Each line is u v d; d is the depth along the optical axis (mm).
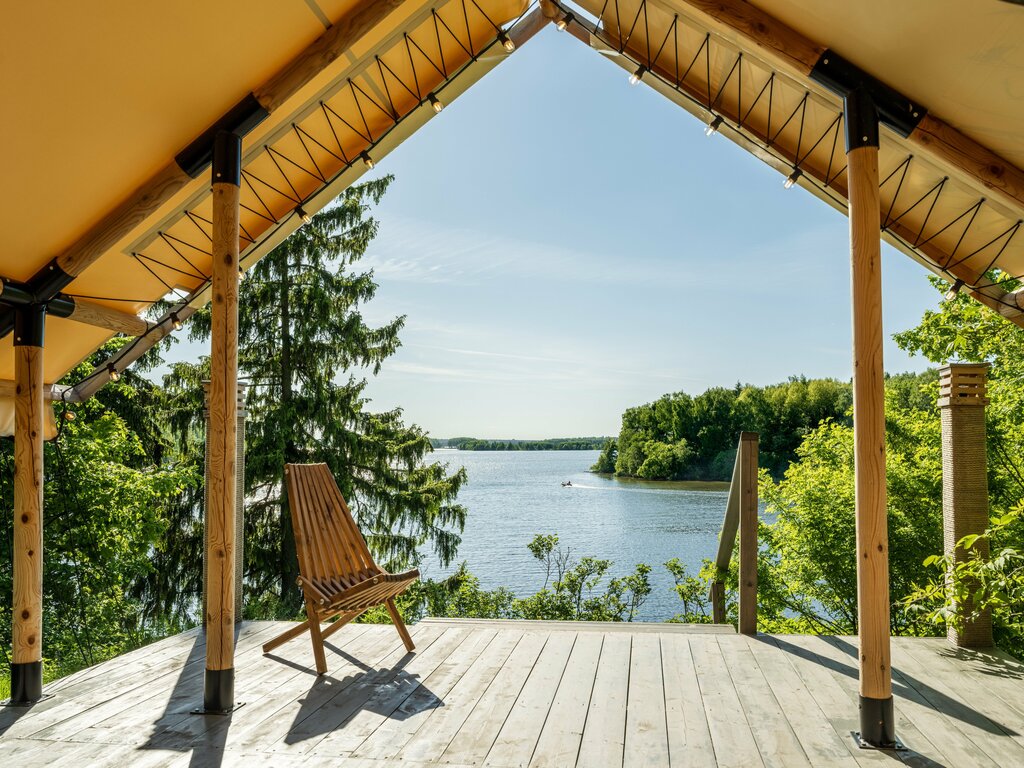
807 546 8742
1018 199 3293
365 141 4875
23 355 3793
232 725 3115
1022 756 2756
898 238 4535
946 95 3109
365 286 12820
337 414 12484
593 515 26297
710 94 4504
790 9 3129
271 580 11820
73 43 3000
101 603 10656
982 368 4207
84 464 10031
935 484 7996
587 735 2959
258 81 3574
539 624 4883
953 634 4273
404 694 3471
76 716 3254
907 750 2811
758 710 3227
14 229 3562
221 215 3422
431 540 12945
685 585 9906
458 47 4660
